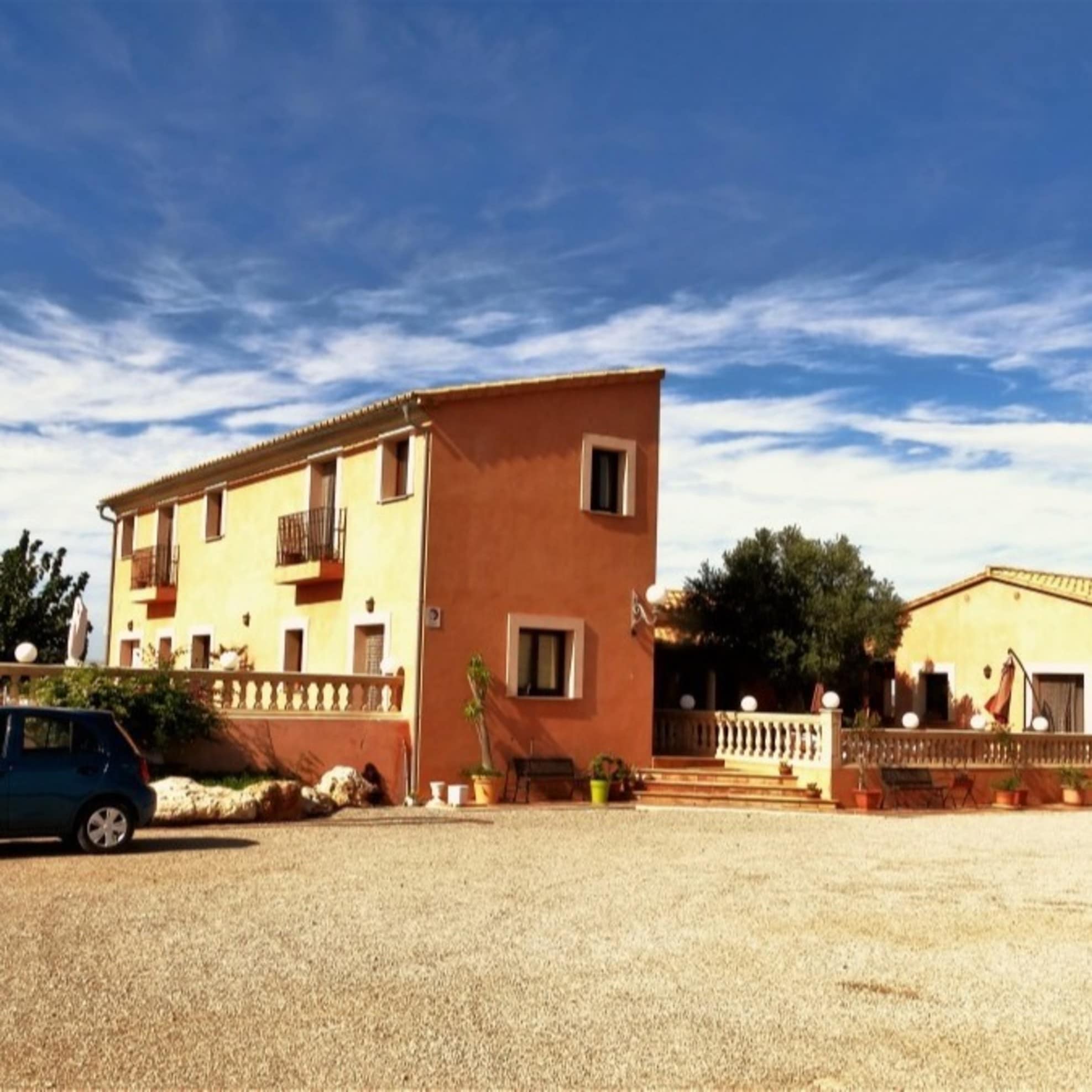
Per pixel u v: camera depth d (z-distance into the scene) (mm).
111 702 18891
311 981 8344
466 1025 7402
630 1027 7477
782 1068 6781
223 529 29828
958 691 32250
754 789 23500
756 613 29516
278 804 18078
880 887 13336
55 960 8680
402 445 24156
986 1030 7660
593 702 23922
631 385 25000
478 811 20875
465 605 22703
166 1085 6211
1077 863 15883
